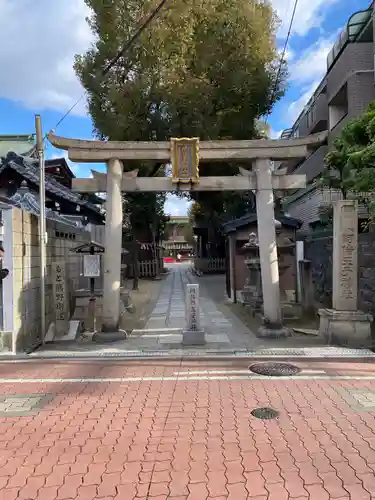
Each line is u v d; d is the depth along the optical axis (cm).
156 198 2703
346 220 841
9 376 658
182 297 1753
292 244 1212
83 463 377
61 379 639
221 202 2492
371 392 556
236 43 1641
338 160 952
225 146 927
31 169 1497
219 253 3092
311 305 1148
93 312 1030
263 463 369
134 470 363
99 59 1683
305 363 712
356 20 1516
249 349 813
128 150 916
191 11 1547
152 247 2769
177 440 420
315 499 315
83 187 930
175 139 909
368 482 336
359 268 1052
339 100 1759
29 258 884
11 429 454
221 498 319
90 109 1794
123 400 540
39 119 883
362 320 824
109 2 1592
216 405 516
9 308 796
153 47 1514
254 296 1231
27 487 340
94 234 1609
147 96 1605
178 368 694
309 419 466
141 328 1073
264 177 929
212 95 1647
